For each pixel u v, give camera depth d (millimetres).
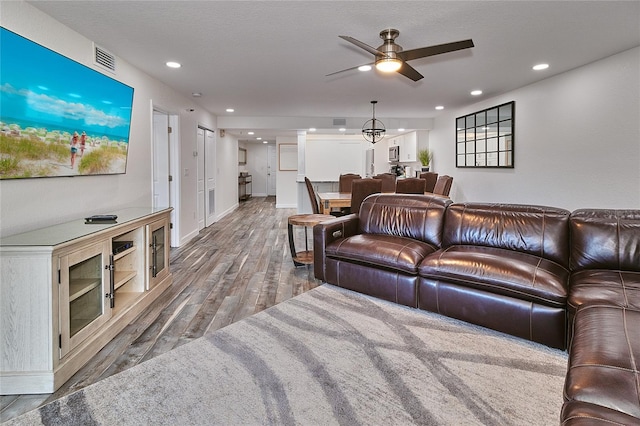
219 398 1794
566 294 2230
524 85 5008
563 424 1076
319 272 3582
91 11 2588
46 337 1878
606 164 3797
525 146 5082
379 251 3107
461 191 6938
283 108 6781
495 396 1809
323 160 10789
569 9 2648
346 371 2035
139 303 2855
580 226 2598
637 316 1642
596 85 3900
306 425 1602
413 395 1816
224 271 4078
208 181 7305
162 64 3885
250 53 3557
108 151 3299
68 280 2025
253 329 2578
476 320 2588
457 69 4203
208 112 7117
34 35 2494
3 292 1854
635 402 1103
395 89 5215
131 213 3150
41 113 2420
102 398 1801
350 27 2934
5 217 2217
